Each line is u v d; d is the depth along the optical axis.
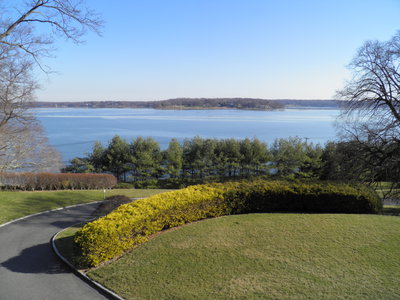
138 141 29.38
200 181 28.75
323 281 5.85
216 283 5.94
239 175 31.06
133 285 6.09
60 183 20.38
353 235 8.10
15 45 12.10
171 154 28.09
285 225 8.96
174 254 7.27
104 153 29.30
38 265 7.58
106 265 7.02
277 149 29.67
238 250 7.36
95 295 6.02
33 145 19.34
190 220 9.66
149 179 28.94
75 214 13.52
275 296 5.40
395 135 15.40
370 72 16.05
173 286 5.93
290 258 6.87
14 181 18.98
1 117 16.42
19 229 11.04
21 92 16.33
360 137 16.75
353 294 5.37
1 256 8.25
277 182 11.80
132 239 7.82
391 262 6.58
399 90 15.04
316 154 28.16
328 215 10.03
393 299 5.18
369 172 16.88
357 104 16.67
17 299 5.88
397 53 14.95
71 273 7.04
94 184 21.28
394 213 13.35
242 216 10.15
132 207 8.57
